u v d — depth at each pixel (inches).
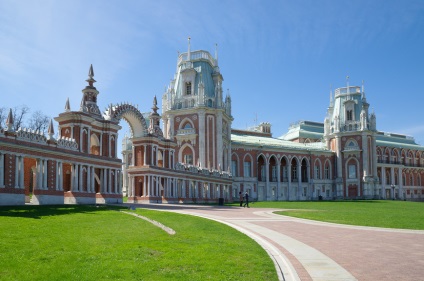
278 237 776.3
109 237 715.4
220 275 453.4
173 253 567.2
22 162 1344.7
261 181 3823.8
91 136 1818.4
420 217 1286.9
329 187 4242.1
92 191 1712.6
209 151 3024.1
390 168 4709.6
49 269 485.4
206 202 2753.4
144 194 2165.4
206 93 3125.0
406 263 533.0
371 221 1125.7
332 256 580.7
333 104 4446.4
